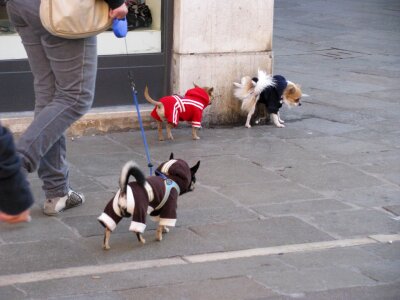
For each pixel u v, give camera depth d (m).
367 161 8.18
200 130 9.29
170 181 5.72
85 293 4.96
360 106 10.81
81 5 5.48
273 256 5.67
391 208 6.77
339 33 18.20
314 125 9.70
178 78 9.18
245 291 5.04
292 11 21.48
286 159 8.16
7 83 8.63
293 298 4.94
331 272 5.39
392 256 5.73
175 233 6.05
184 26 9.02
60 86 5.87
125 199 5.46
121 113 9.01
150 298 4.90
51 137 5.80
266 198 6.93
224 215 6.47
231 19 9.23
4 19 8.58
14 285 5.06
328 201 6.91
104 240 5.68
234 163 7.96
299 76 13.00
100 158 8.03
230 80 9.42
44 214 6.37
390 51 15.95
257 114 9.62
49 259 5.51
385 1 23.84
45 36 5.72
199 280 5.20
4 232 5.97
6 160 2.57
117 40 9.12
